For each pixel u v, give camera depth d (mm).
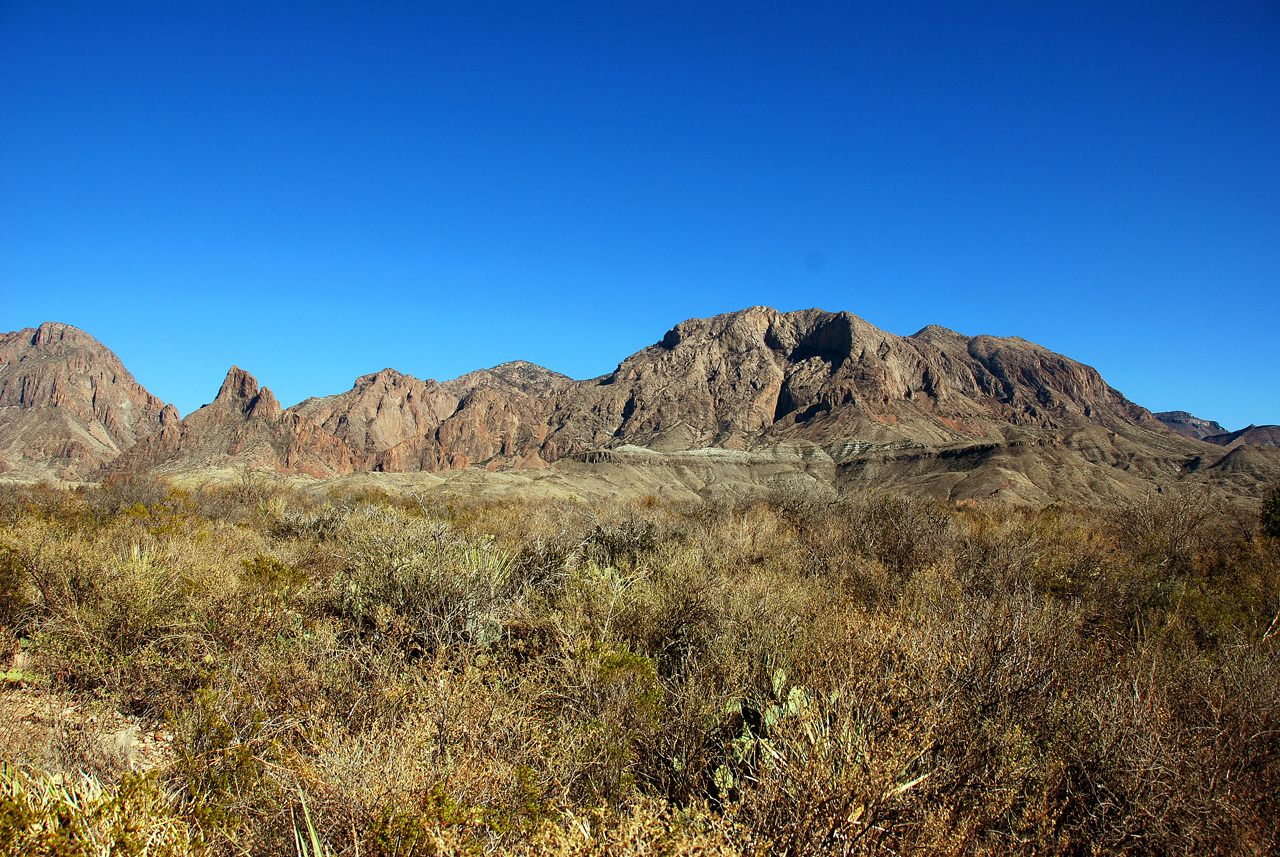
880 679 3855
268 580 6574
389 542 6543
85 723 4223
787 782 2939
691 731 4008
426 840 2711
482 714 3730
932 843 2781
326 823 2984
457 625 5719
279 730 3895
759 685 4762
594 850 2588
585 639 4906
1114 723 3727
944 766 3250
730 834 2703
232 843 2992
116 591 5582
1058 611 6203
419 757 3217
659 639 5828
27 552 6332
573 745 3678
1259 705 4238
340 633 5492
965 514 21469
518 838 2998
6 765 3375
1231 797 3467
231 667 4672
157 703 4664
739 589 6758
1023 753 3607
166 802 3146
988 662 4234
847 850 2736
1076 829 3328
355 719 4039
